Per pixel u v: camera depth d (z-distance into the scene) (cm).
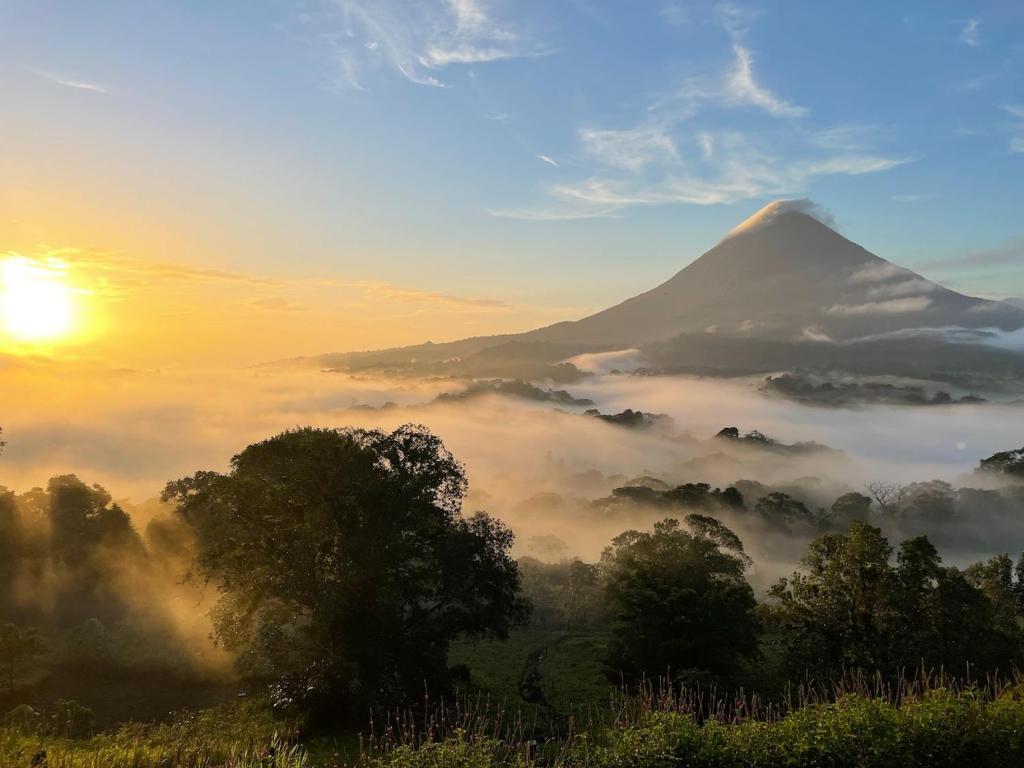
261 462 3375
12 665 3625
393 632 3381
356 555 3238
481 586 3719
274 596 3397
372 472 3481
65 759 1630
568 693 4288
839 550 3859
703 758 1323
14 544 5578
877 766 1290
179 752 1766
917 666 3303
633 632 4250
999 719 1408
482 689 4253
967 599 3603
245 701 3319
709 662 4053
